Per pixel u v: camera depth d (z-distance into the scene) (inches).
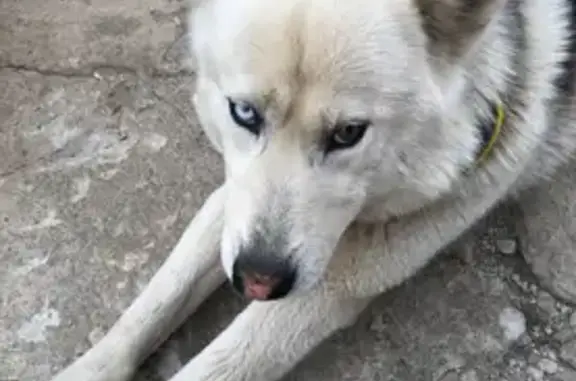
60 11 51.8
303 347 43.2
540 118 42.1
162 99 50.2
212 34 37.8
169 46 51.3
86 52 50.9
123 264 46.5
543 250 47.4
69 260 46.4
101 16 51.8
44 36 51.1
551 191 47.8
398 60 36.9
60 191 47.8
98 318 45.4
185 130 49.5
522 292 47.1
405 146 38.6
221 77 37.6
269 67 36.2
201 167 48.8
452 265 47.4
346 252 42.7
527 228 47.8
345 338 45.7
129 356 43.7
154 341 44.3
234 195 38.6
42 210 47.3
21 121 49.2
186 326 45.6
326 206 38.4
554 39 41.8
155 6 52.2
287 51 36.0
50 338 44.9
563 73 42.6
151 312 44.0
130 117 49.7
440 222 42.7
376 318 46.1
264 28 36.1
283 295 38.4
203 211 45.5
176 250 45.0
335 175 38.1
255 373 42.9
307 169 37.7
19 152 48.6
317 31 35.9
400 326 46.1
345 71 36.2
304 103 36.5
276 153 37.5
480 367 45.5
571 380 45.4
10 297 45.5
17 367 44.3
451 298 46.7
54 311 45.4
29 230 46.9
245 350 42.7
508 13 39.8
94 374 43.1
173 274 44.4
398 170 39.2
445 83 38.3
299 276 38.3
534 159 44.9
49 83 50.2
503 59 39.9
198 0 39.3
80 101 49.9
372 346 45.6
